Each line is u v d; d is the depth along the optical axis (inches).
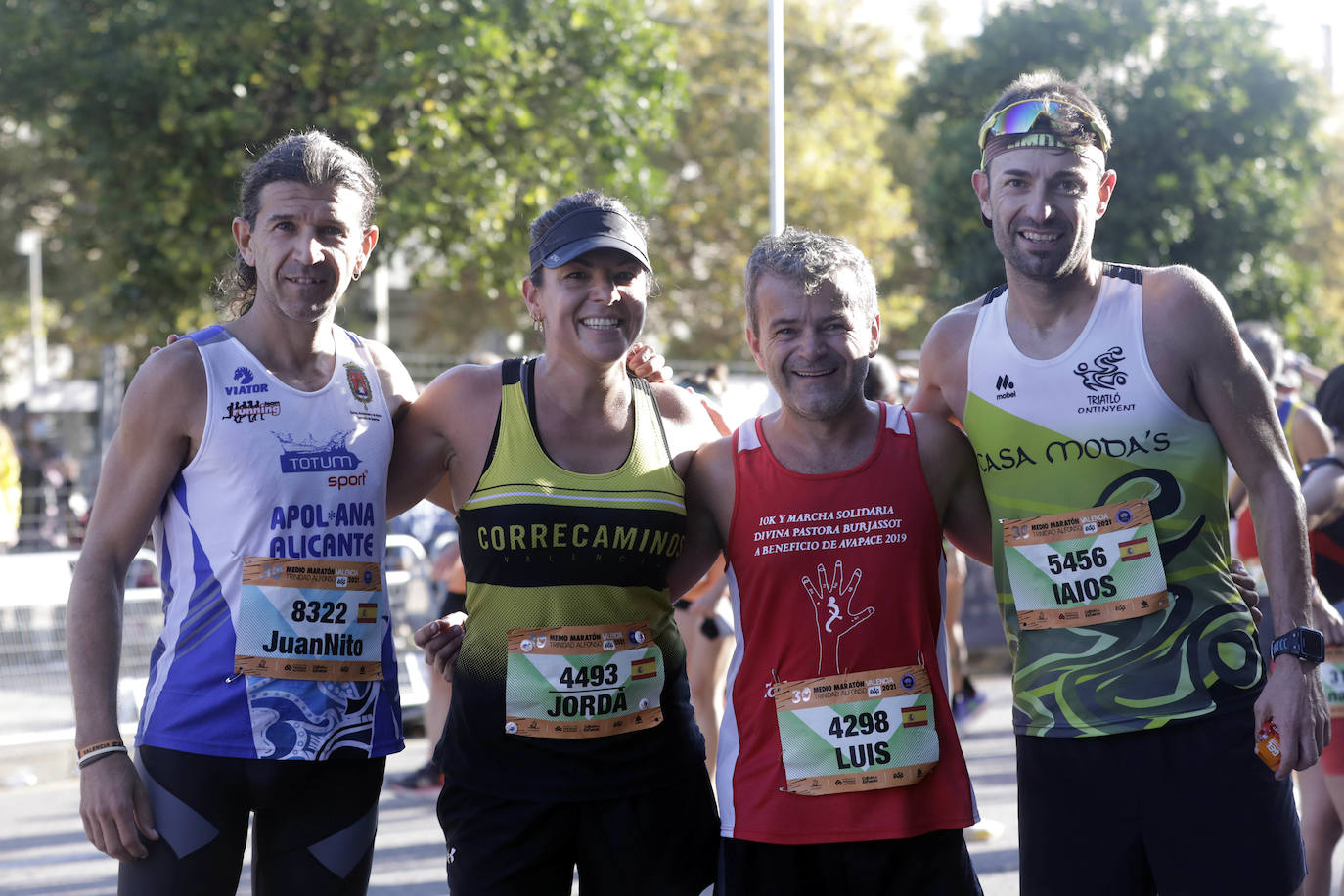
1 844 224.1
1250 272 637.3
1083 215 109.0
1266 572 110.2
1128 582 108.8
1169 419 109.5
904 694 108.6
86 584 105.8
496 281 525.7
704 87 888.3
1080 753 110.5
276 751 104.8
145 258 505.4
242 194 111.3
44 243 970.7
